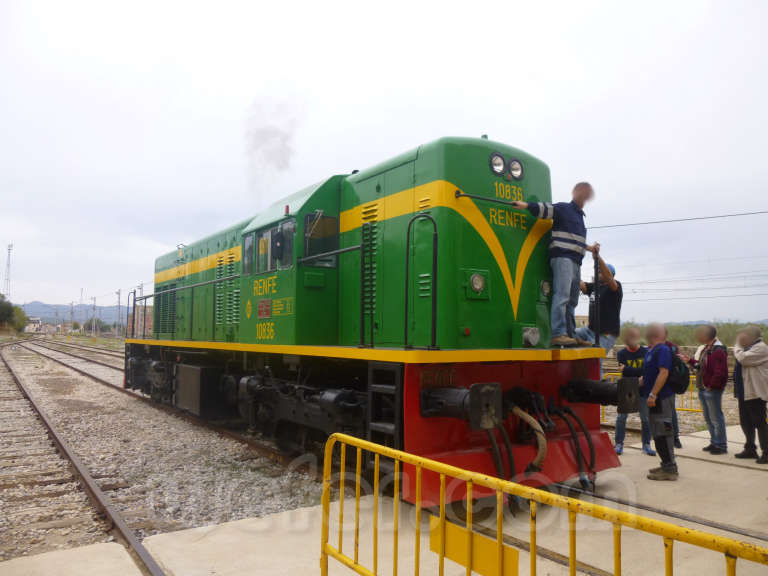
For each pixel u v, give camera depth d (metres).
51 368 20.83
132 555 3.80
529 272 5.50
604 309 6.49
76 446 7.32
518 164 5.50
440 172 5.03
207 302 9.66
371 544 3.83
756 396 6.25
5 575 3.39
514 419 5.01
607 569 3.47
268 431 7.34
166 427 8.68
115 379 16.52
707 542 1.68
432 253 4.91
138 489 5.40
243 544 3.84
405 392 4.37
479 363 4.90
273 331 6.59
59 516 4.77
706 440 7.71
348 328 6.19
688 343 24.23
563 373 5.54
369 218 5.89
